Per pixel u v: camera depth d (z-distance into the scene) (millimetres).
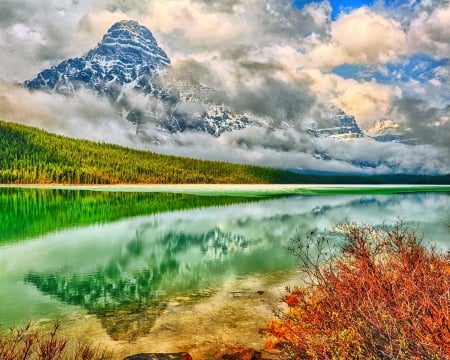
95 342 8000
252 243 21016
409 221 29953
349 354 4426
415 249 6754
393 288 4887
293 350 5547
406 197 76812
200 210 42969
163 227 28266
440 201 62812
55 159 144125
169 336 8320
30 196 66938
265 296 11062
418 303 4586
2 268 15336
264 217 35375
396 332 4195
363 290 5461
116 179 140375
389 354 4074
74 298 11273
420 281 5008
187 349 7629
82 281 13305
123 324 9078
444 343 3707
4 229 26938
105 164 152125
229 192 91812
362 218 33188
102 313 9898
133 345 7863
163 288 12289
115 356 7328
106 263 16234
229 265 15547
